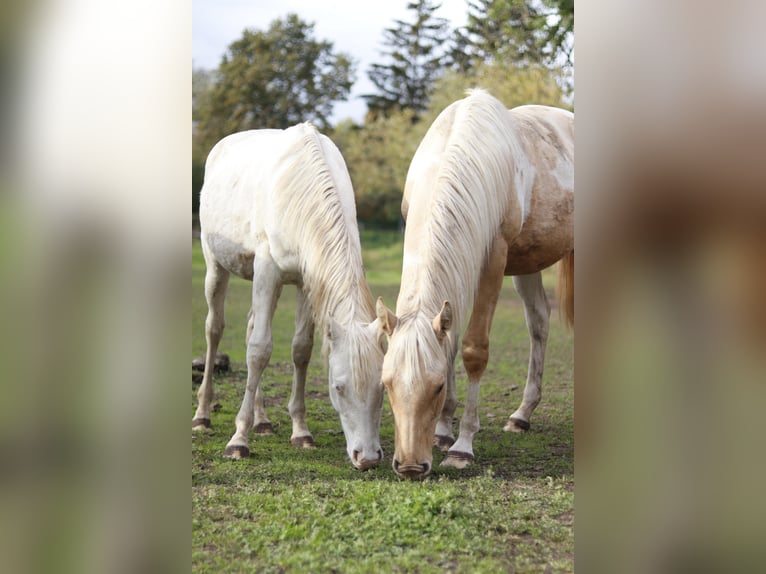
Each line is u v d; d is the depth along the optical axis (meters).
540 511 3.62
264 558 3.11
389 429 5.26
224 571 2.97
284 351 7.76
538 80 13.98
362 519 3.49
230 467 4.28
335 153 4.81
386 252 16.67
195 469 4.24
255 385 4.63
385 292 11.26
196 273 13.15
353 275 4.31
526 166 4.58
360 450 3.94
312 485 3.97
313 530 3.37
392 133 19.33
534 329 5.29
